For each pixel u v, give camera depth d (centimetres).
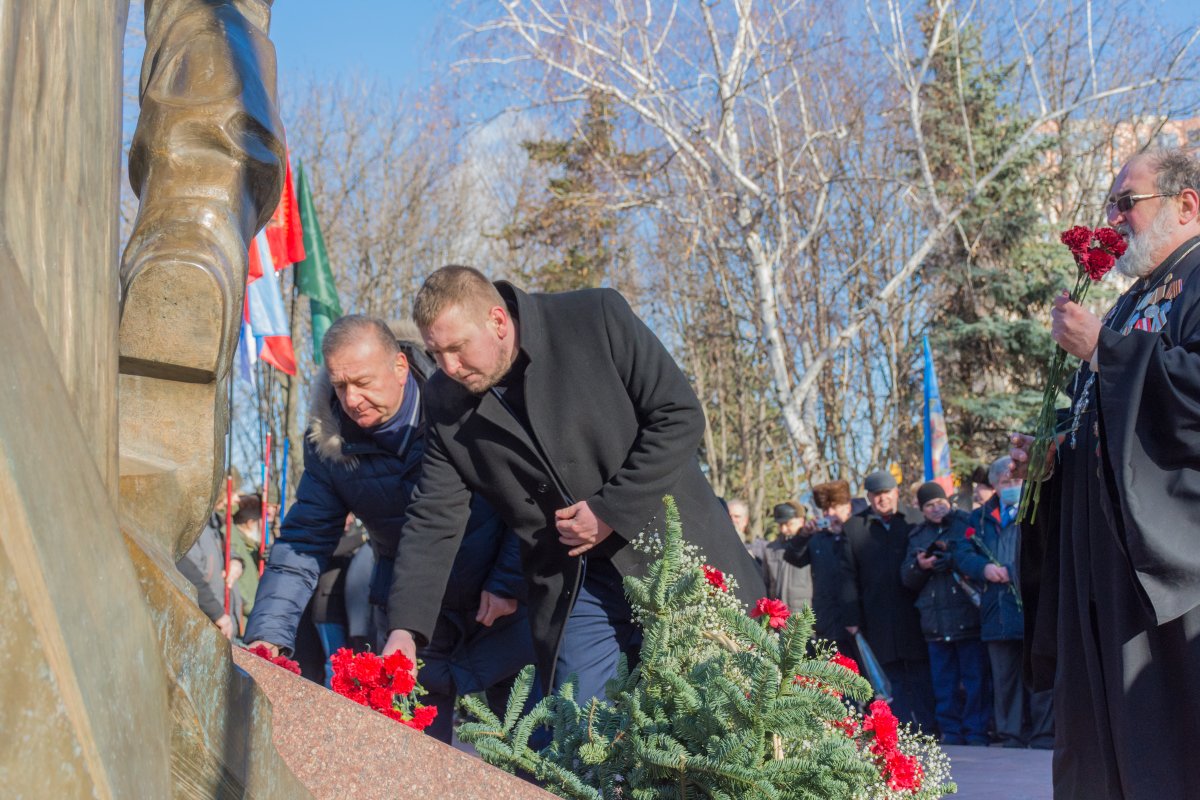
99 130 94
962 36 2123
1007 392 2247
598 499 336
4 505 66
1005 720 834
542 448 346
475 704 280
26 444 70
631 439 348
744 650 257
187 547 122
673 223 2184
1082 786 313
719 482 2606
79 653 72
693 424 343
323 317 1036
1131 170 319
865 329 2761
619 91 1739
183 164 132
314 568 433
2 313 69
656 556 335
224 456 129
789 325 2364
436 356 342
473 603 409
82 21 90
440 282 340
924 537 884
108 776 73
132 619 82
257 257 875
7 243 71
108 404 96
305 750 174
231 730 111
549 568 357
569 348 348
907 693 901
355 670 297
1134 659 288
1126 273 320
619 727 259
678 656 259
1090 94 1911
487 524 404
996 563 842
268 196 140
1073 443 317
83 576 75
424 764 179
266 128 137
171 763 98
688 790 239
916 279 2477
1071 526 317
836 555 916
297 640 709
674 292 2575
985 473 931
